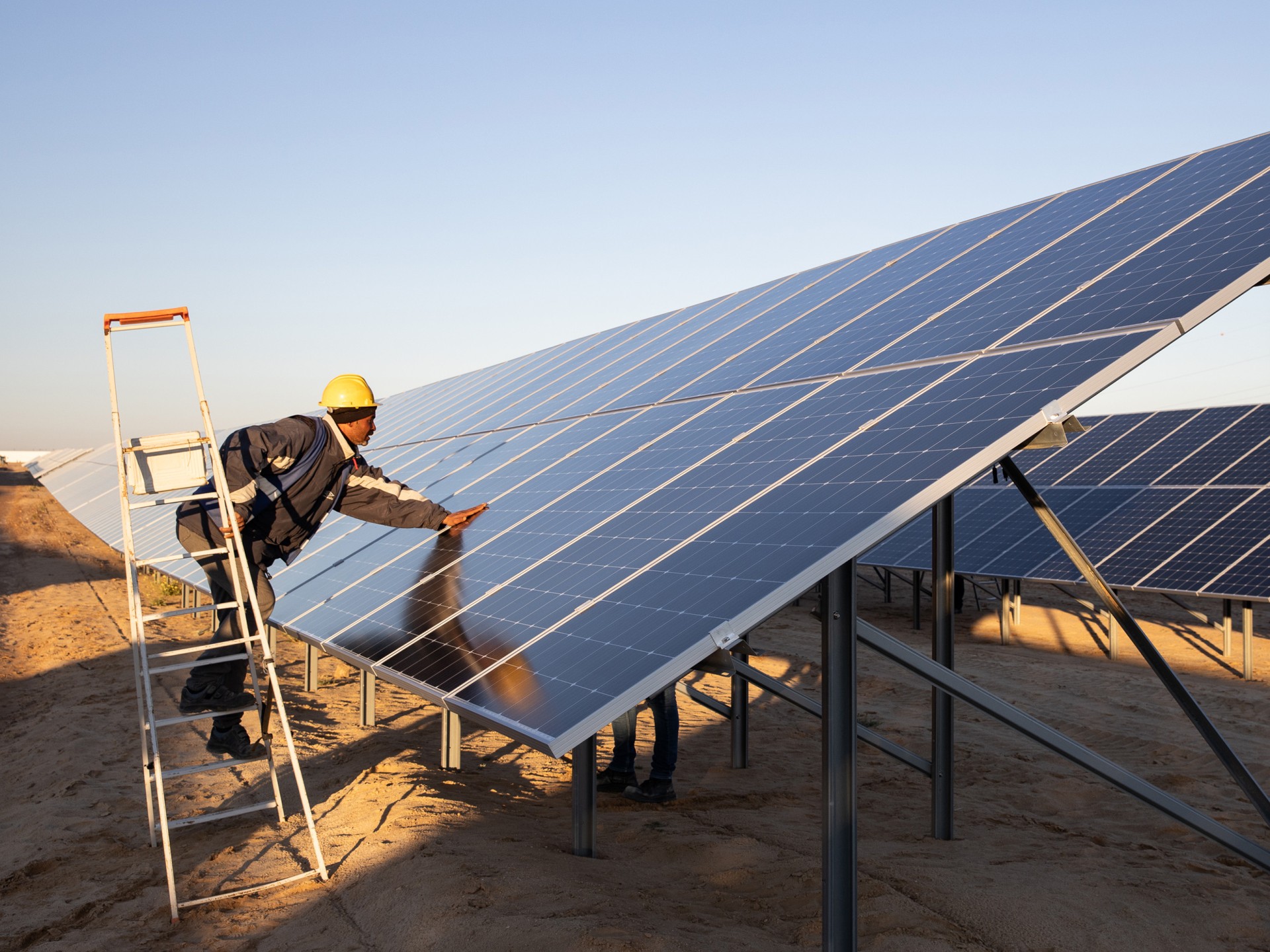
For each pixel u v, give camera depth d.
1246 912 5.92
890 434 5.17
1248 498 16.64
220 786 8.48
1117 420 22.92
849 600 4.38
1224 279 4.62
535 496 7.96
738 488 5.66
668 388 9.59
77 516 34.72
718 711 9.80
